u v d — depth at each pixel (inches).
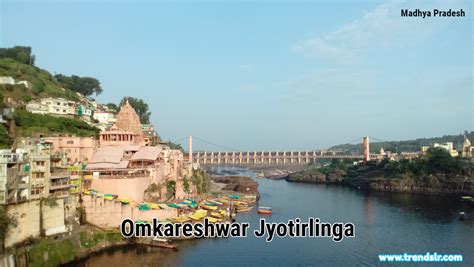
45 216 2920.8
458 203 6195.9
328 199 6815.9
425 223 4640.8
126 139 4758.9
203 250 3356.3
